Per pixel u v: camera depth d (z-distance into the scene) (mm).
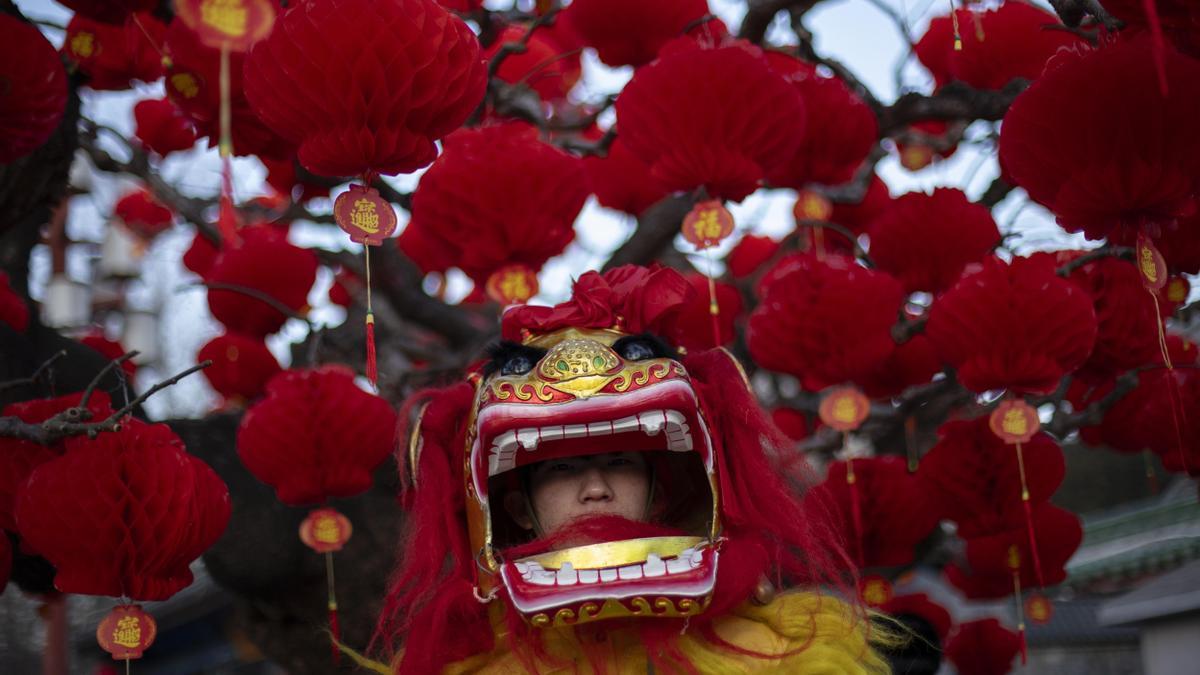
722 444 2146
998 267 2570
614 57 3268
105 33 2814
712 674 1987
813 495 2227
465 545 2117
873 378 3316
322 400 2717
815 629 2084
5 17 2135
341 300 5055
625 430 1979
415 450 2139
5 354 2875
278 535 3643
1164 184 1788
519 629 2000
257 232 3785
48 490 2037
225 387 3652
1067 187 1828
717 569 1930
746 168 2402
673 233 4090
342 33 1756
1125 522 12664
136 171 4449
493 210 2494
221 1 1506
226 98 1548
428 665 2025
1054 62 1946
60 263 8906
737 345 4285
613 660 2006
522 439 1939
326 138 1806
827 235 3996
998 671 4180
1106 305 2887
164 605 10266
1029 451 3064
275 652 3910
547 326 2174
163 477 2109
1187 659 9125
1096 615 12688
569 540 2006
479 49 1912
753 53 2414
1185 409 3035
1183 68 1724
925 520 3377
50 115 2213
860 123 3004
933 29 3805
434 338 5348
